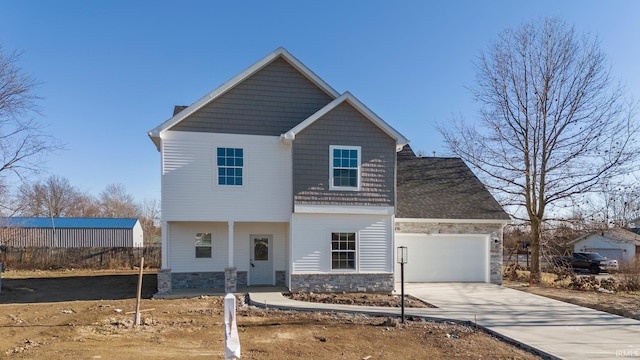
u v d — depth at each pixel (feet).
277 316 32.12
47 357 20.74
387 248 44.42
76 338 24.57
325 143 43.50
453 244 52.54
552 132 61.31
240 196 43.11
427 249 51.96
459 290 46.19
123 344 23.44
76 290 46.96
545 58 61.72
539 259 59.88
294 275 42.22
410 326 29.71
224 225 47.03
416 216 51.03
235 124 43.70
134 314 31.42
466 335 27.61
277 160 44.29
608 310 36.47
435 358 22.36
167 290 41.11
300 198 42.42
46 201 152.87
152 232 170.09
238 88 44.19
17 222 88.58
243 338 25.39
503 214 53.78
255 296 39.58
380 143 44.78
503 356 23.00
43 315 31.27
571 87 60.08
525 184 62.64
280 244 48.26
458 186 59.67
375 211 43.96
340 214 43.47
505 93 64.75
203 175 42.37
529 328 28.96
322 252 43.06
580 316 33.42
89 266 73.77
